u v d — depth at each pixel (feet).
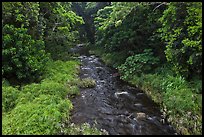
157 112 36.70
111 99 41.73
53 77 46.68
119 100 41.42
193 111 31.83
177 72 40.04
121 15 51.52
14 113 32.12
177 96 35.86
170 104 35.37
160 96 39.99
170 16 39.88
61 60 63.67
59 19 63.87
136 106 38.99
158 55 52.19
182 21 38.06
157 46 51.57
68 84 45.57
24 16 44.70
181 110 32.86
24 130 28.66
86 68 63.41
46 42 61.67
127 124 32.89
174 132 31.09
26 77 43.83
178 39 38.01
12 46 41.24
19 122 29.94
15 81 42.93
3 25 43.16
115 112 36.50
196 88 35.29
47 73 48.24
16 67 41.88
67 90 41.98
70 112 35.42
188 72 38.32
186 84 37.63
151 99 41.65
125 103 40.19
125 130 31.35
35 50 45.78
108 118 34.40
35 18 47.73
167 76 43.06
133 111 37.04
